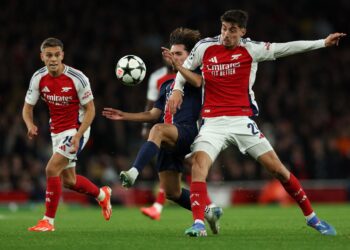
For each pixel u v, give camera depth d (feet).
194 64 79.87
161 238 75.77
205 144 77.20
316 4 298.15
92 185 95.91
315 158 202.69
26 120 89.81
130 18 268.62
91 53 242.58
